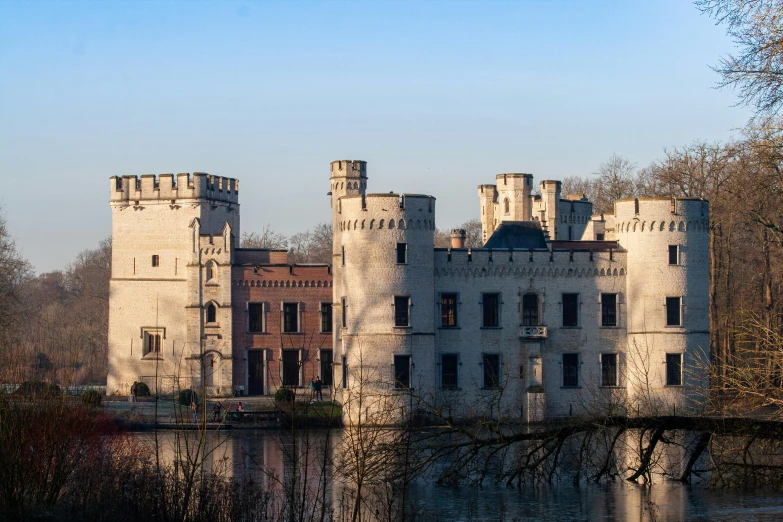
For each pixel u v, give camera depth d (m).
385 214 74.50
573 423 44.97
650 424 43.03
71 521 38.44
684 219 78.06
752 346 70.31
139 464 48.78
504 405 77.56
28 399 41.09
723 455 45.03
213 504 39.72
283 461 56.62
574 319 79.00
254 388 88.81
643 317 78.06
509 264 78.44
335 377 82.19
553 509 46.22
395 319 74.38
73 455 42.59
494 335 78.12
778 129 40.00
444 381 77.38
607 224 86.44
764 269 84.56
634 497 48.28
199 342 88.75
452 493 49.34
